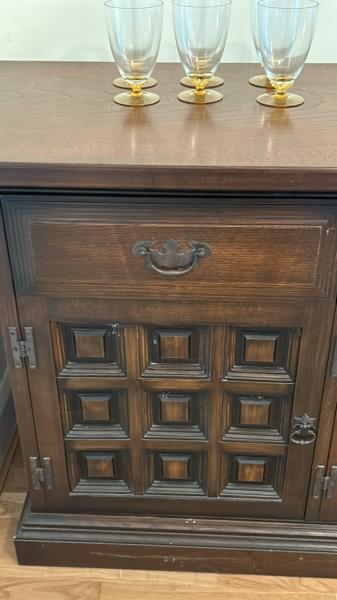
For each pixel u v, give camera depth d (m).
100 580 1.20
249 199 0.82
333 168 0.77
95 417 1.06
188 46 0.99
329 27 1.16
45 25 1.19
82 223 0.85
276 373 0.99
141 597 1.17
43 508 1.17
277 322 0.93
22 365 0.99
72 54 1.21
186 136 0.87
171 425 1.07
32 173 0.80
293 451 1.06
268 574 1.19
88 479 1.14
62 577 1.20
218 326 0.95
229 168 0.78
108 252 0.87
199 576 1.20
